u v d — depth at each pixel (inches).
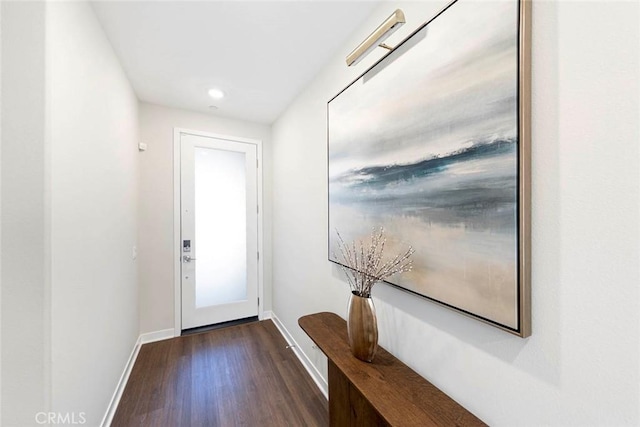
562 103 25.1
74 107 44.3
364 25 56.5
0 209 34.0
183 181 107.2
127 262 80.0
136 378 78.4
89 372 50.4
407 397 36.0
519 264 27.3
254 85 85.5
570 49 24.6
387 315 48.8
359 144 53.2
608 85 22.5
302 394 72.6
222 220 115.7
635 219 21.2
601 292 23.0
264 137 123.1
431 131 37.3
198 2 51.9
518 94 27.0
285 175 106.0
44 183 35.7
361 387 37.9
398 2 46.3
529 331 27.5
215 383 76.7
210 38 62.9
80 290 46.4
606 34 22.5
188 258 108.0
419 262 39.7
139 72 77.9
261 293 123.1
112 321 64.8
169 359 88.7
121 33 60.6
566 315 25.1
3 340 34.1
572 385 24.8
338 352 47.5
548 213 26.2
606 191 22.7
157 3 51.9
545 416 26.6
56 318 38.3
